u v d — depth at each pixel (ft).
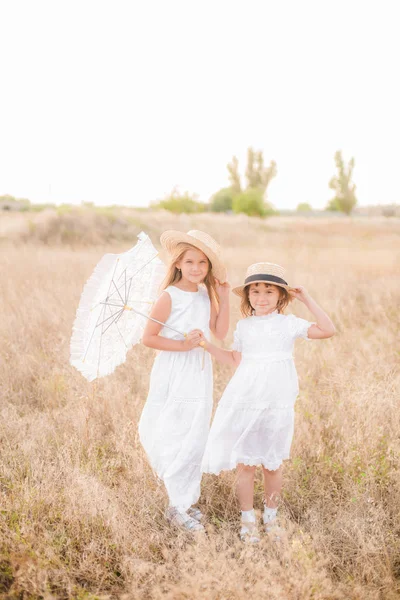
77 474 10.29
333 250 52.44
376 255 45.88
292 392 9.43
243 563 8.41
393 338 19.80
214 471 9.44
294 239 68.95
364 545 8.50
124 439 11.81
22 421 13.04
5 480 10.47
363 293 27.30
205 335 10.09
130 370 16.24
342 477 10.79
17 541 8.53
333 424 12.61
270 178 167.84
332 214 203.21
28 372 16.28
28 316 20.90
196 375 9.78
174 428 9.64
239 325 9.77
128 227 64.18
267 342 9.37
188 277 9.84
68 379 15.62
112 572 8.40
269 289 9.65
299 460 11.13
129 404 13.65
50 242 57.41
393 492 10.15
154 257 10.65
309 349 17.62
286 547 8.25
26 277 28.81
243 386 9.30
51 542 8.77
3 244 52.60
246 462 9.25
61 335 18.90
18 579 7.79
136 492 10.19
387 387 13.52
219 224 76.07
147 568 7.91
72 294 24.59
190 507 10.05
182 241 9.77
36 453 11.51
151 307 10.44
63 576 8.08
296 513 10.09
